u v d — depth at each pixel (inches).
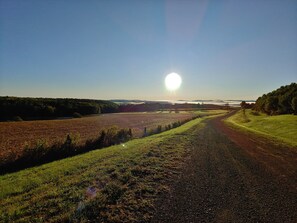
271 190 285.7
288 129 1064.8
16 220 203.5
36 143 573.3
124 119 2564.0
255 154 524.4
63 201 241.3
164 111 5447.8
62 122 2123.5
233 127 1359.5
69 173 367.2
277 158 481.1
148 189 278.1
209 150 572.1
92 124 1876.2
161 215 213.3
